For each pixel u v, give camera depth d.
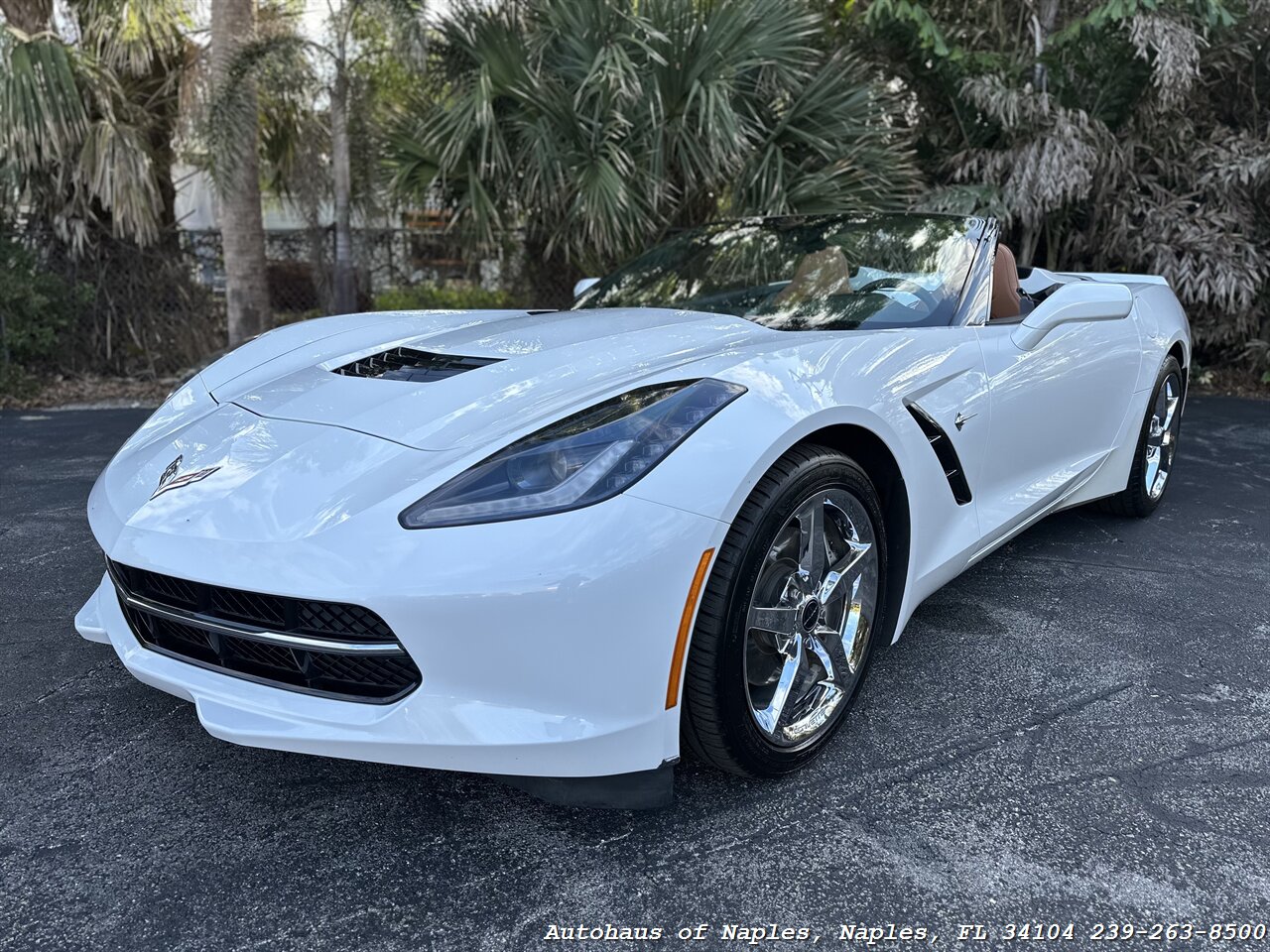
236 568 1.54
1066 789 1.82
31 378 6.93
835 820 1.72
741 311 2.67
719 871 1.58
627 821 1.73
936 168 7.26
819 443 1.86
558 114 5.99
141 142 7.14
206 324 7.88
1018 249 7.40
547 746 1.50
